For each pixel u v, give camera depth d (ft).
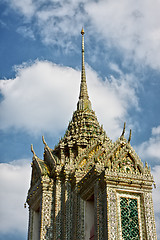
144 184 118.11
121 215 112.88
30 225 147.02
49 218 135.74
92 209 130.00
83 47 196.24
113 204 112.98
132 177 117.50
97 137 152.46
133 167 121.49
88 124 163.32
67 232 130.93
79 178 135.64
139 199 116.88
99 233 111.45
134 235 111.34
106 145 142.51
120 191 115.85
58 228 133.08
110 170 116.67
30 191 152.87
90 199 129.49
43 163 150.30
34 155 155.74
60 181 141.18
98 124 167.22
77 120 166.40
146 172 120.67
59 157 154.20
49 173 145.18
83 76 185.06
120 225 111.24
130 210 114.32
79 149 152.76
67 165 141.28
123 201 115.03
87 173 126.21
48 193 139.74
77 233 127.13
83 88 180.55
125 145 124.67
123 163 121.08
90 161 139.44
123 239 109.70
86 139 156.66
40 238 131.64
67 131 163.32
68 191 137.49
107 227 109.29
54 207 137.28
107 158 125.39
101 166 121.19
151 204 116.67
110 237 108.06
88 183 125.18
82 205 129.80
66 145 154.81
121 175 116.67
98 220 113.19
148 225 113.39
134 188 117.08
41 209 136.56
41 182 140.46
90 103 175.22
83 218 127.95
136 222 113.29
